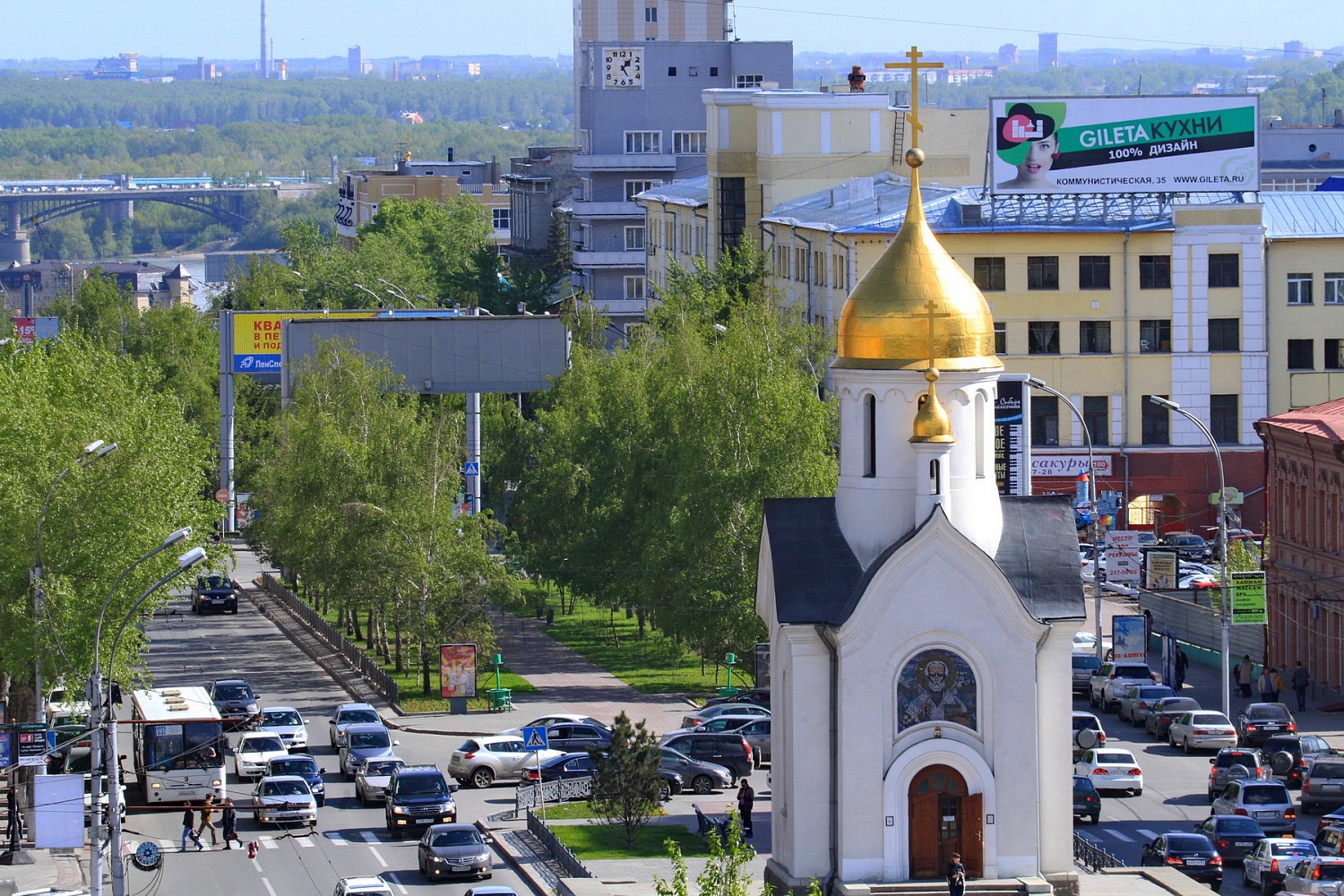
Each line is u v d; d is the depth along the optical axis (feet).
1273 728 554.87
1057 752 355.97
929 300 355.97
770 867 367.86
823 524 364.79
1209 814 477.77
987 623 348.18
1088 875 389.80
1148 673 621.72
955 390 356.59
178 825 500.74
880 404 357.82
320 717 634.02
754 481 619.26
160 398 630.33
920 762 347.97
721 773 517.14
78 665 529.04
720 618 620.49
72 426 552.82
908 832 349.61
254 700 620.08
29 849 470.39
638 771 450.71
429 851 428.15
